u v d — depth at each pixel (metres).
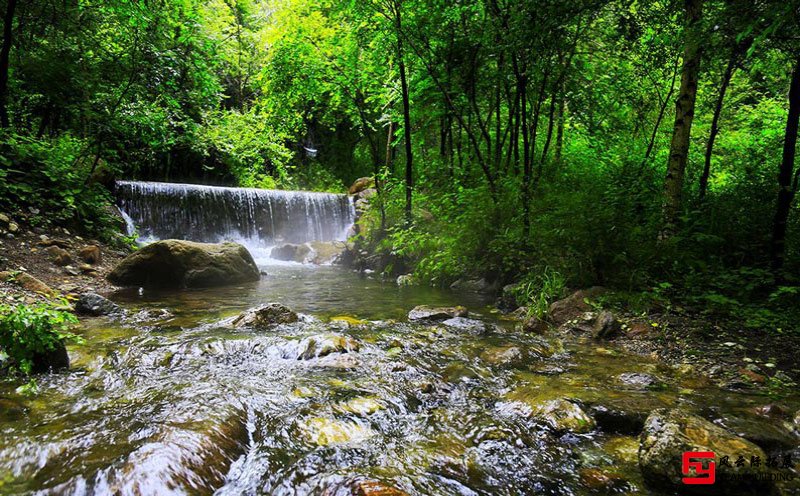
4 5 9.02
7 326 3.12
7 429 2.45
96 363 3.61
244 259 9.04
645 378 3.69
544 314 5.98
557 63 8.65
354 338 4.59
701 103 12.70
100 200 9.77
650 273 6.39
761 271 5.54
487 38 8.55
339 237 16.94
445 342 4.80
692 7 6.02
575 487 2.20
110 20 10.31
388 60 11.50
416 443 2.60
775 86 10.05
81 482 1.95
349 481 2.09
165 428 2.46
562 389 3.43
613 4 7.61
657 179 10.13
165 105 13.48
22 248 7.06
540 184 9.02
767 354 4.27
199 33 12.70
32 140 8.77
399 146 18.23
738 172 11.30
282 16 14.20
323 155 26.94
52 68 9.34
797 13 3.85
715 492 2.10
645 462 2.27
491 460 2.44
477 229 8.84
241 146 20.88
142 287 7.44
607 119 12.95
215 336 4.50
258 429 2.69
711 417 2.91
